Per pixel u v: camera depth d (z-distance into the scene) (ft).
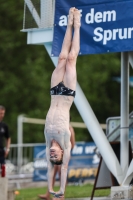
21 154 102.47
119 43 61.41
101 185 67.51
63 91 54.60
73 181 99.45
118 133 71.61
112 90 176.35
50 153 53.67
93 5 63.00
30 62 162.09
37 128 161.68
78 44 55.26
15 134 157.79
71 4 64.23
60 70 55.11
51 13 66.64
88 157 101.09
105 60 170.40
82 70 166.40
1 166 76.13
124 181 63.16
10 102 159.74
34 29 67.46
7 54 162.30
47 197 73.10
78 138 163.53
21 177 101.35
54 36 65.00
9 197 71.15
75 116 165.07
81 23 63.52
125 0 61.41
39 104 160.86
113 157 64.13
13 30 162.20
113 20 61.82
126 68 67.51
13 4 162.71
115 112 175.83
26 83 160.86
